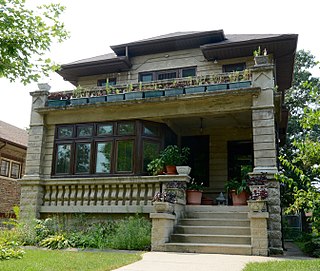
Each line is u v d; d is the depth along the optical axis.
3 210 19.00
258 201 9.06
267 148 10.48
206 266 6.50
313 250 9.58
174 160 11.94
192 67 15.15
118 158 12.34
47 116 13.44
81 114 13.04
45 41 7.05
